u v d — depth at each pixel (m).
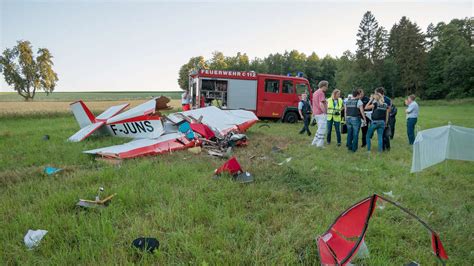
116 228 3.07
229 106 14.41
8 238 2.91
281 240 2.86
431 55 59.06
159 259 2.56
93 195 3.94
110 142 7.78
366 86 59.47
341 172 5.41
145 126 7.86
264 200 3.95
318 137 7.96
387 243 2.89
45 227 3.07
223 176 4.80
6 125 14.93
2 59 52.00
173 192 4.06
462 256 2.74
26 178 4.92
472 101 46.44
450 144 5.00
